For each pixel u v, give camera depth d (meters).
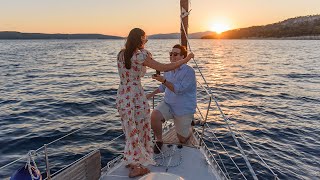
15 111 13.12
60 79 24.55
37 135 9.81
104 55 63.34
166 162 4.20
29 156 2.98
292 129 11.05
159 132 4.54
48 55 59.59
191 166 4.11
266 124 11.66
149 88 19.66
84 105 14.30
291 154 8.78
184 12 5.23
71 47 105.31
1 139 9.42
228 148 9.11
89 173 3.56
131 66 3.33
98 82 22.81
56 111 13.14
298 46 108.19
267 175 7.48
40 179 3.04
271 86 21.34
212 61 46.56
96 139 9.51
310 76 27.20
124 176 3.82
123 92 3.48
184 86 4.30
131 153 3.58
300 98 16.84
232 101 15.95
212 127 11.12
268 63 42.31
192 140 5.07
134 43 3.23
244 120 12.18
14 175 2.97
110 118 11.95
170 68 3.37
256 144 9.51
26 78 24.98
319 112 13.60
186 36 5.00
